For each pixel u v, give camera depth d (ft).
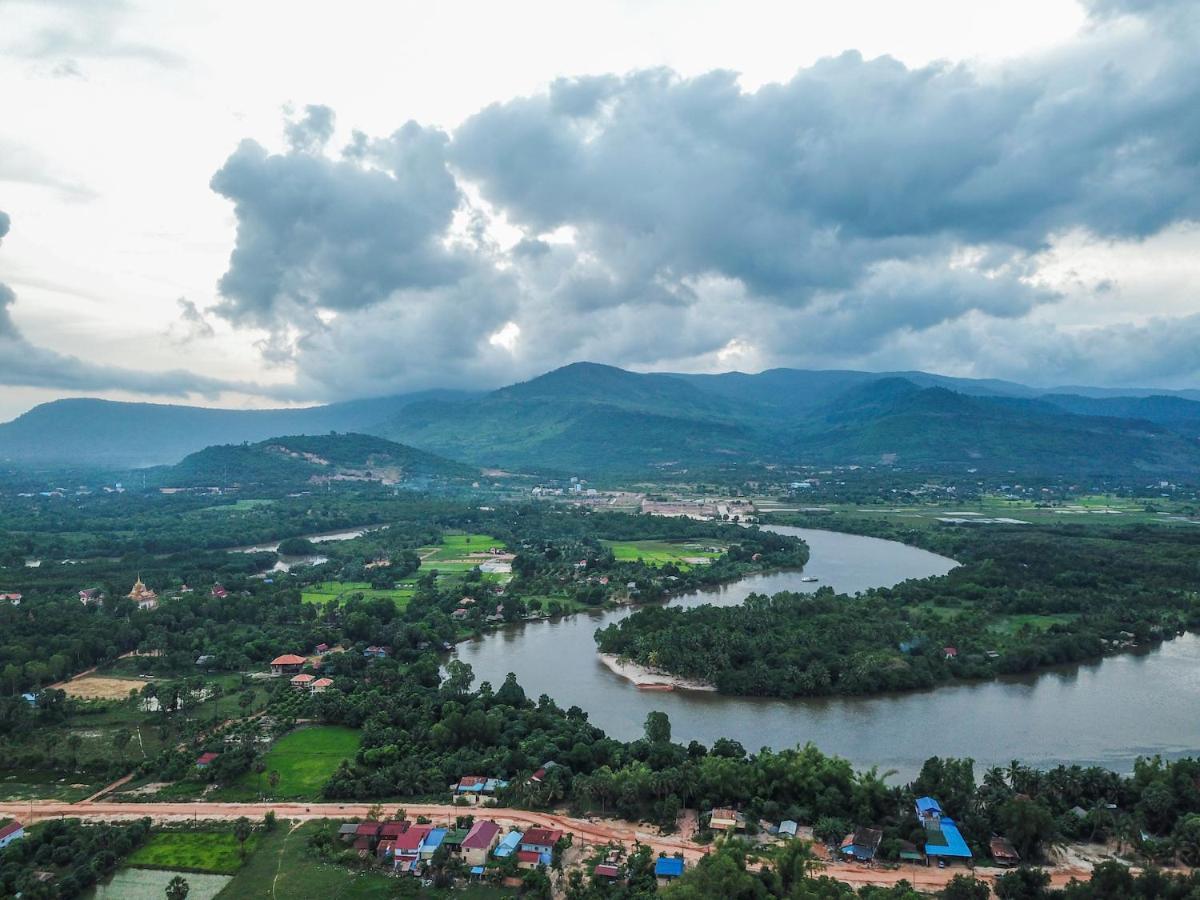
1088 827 579.07
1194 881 479.82
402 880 531.09
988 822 570.05
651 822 606.55
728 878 481.87
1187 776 610.24
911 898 468.75
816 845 567.18
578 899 500.33
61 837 570.05
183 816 618.03
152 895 520.01
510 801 636.48
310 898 512.22
